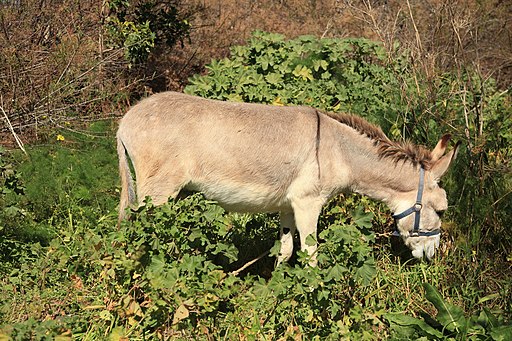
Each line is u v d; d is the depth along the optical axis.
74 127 8.45
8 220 6.03
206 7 11.27
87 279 5.02
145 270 4.48
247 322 4.61
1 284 4.98
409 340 4.46
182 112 4.98
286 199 5.22
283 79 7.41
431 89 6.69
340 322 4.30
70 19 9.55
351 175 5.33
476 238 5.66
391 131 6.49
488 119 6.65
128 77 9.74
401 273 5.49
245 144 4.99
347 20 11.76
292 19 12.13
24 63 8.62
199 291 4.36
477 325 4.55
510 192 5.78
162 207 4.55
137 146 4.96
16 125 8.25
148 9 9.60
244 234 5.96
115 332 4.30
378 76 7.54
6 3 9.35
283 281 4.35
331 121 5.29
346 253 4.25
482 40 10.13
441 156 5.43
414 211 5.47
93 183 6.95
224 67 7.11
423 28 9.82
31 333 3.89
